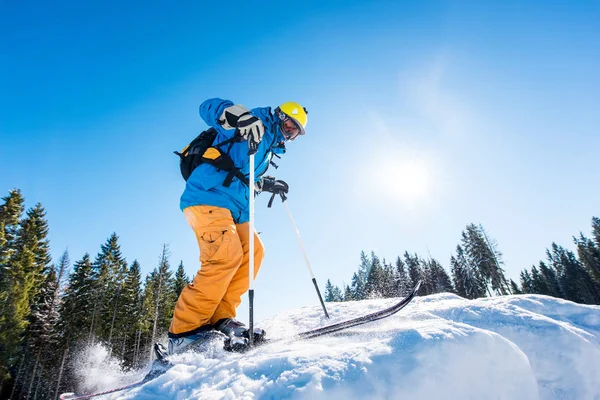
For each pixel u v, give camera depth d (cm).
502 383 159
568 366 196
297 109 332
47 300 3195
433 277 4509
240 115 279
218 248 260
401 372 149
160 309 3734
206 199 280
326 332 229
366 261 5009
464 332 168
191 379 178
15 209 2641
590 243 5025
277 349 209
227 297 287
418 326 191
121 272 3516
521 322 224
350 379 144
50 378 2867
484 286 4447
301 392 137
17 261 2583
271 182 408
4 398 2781
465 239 4659
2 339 2323
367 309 370
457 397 149
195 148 305
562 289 5331
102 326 3172
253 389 147
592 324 237
